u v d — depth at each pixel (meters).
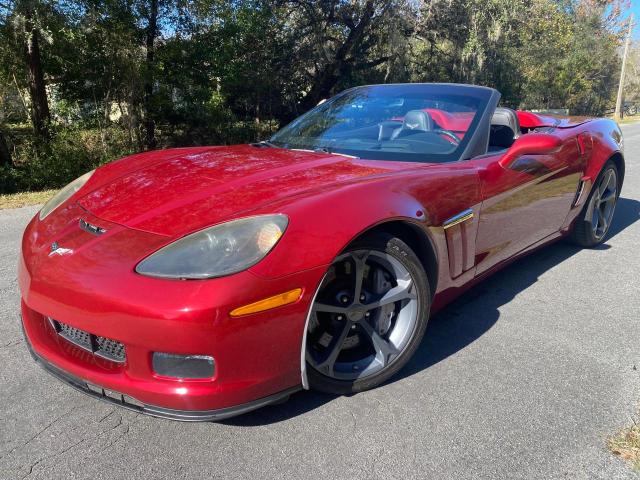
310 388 2.11
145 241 1.87
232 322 1.71
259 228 1.82
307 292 1.84
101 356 1.88
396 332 2.31
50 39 10.62
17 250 4.44
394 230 2.29
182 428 2.04
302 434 2.00
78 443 1.95
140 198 2.18
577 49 37.16
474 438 1.99
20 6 9.94
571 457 1.89
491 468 1.84
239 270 1.73
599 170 3.94
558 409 2.18
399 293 2.25
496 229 2.85
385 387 2.32
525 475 1.80
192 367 1.75
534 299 3.34
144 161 2.77
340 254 2.00
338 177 2.27
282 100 20.25
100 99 12.92
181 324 1.66
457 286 2.68
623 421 2.10
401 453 1.91
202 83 14.98
